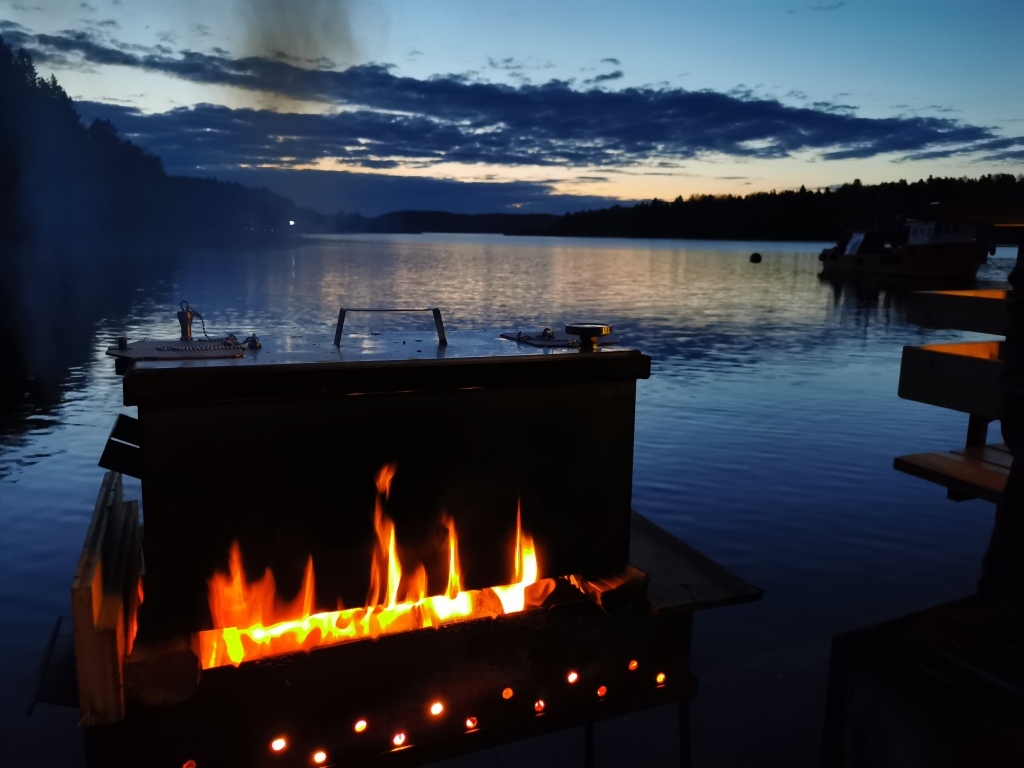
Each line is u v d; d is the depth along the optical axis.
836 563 4.77
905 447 7.37
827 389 10.28
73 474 6.41
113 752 1.53
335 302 21.94
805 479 6.39
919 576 4.59
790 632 3.90
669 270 44.81
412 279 33.41
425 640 1.72
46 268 37.34
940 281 36.41
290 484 1.65
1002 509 1.71
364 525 1.72
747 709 2.73
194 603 1.61
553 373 1.83
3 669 3.48
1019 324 1.71
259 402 1.59
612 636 1.91
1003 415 1.70
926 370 2.02
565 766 2.47
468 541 1.83
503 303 23.03
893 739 1.18
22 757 2.87
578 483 1.92
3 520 5.35
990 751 1.06
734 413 8.80
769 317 20.03
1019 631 1.24
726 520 5.48
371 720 1.70
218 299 22.80
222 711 1.58
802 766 2.40
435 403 1.75
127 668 1.47
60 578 4.45
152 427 1.53
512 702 1.83
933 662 1.19
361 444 1.69
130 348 1.84
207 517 1.60
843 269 43.31
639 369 1.92
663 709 2.76
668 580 2.00
